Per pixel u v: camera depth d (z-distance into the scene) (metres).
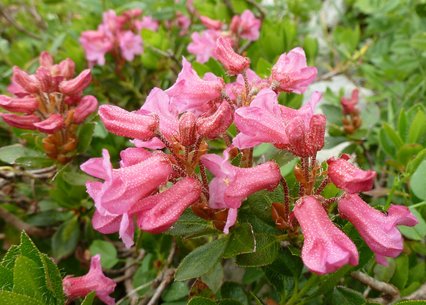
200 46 0.14
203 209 0.08
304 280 0.11
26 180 0.14
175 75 0.17
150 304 0.11
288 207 0.08
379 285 0.10
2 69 0.18
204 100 0.09
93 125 0.12
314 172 0.08
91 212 0.13
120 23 0.17
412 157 0.12
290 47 0.16
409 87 0.16
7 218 0.14
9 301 0.07
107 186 0.07
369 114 0.15
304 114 0.08
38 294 0.08
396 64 0.17
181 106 0.09
